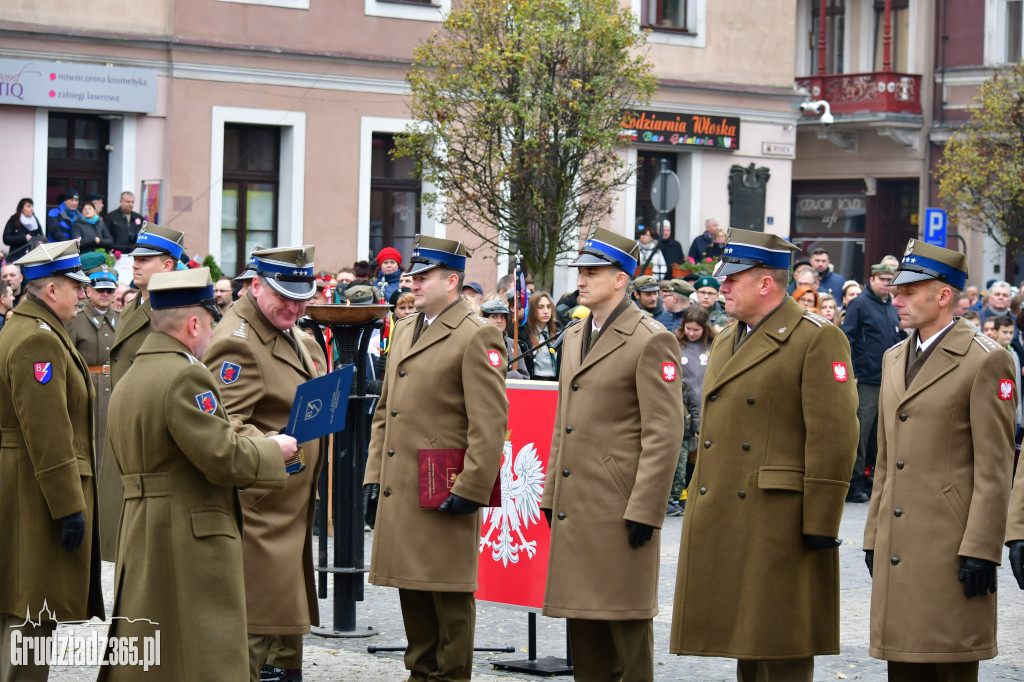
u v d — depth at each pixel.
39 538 7.94
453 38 23.08
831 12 40.53
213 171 25.09
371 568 8.55
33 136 23.52
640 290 16.88
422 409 8.47
